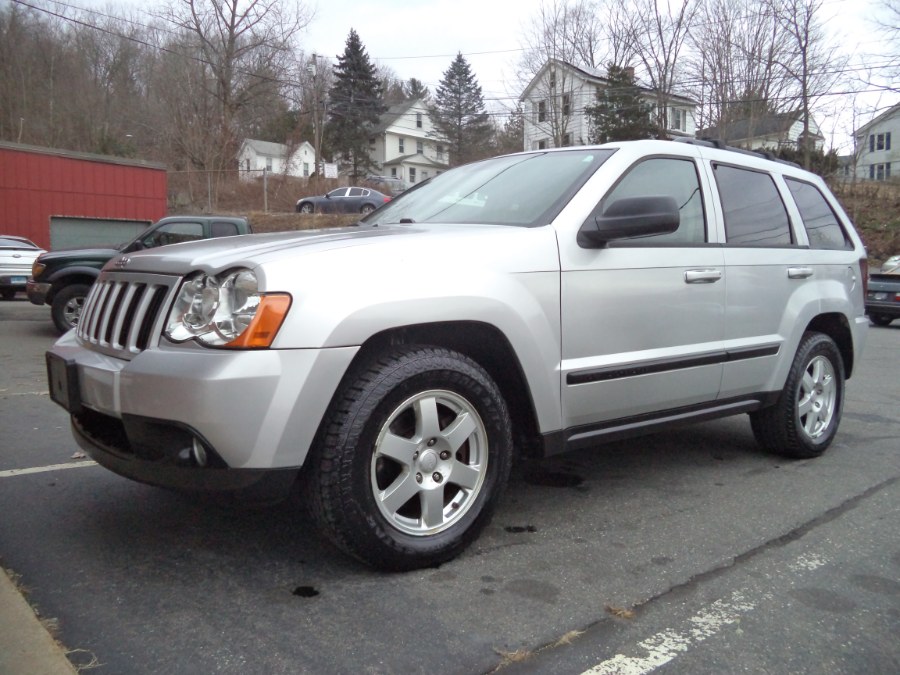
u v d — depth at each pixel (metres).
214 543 3.22
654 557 3.21
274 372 2.55
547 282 3.24
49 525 3.39
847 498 4.06
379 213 4.35
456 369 2.96
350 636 2.48
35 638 2.39
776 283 4.40
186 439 2.60
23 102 48.50
